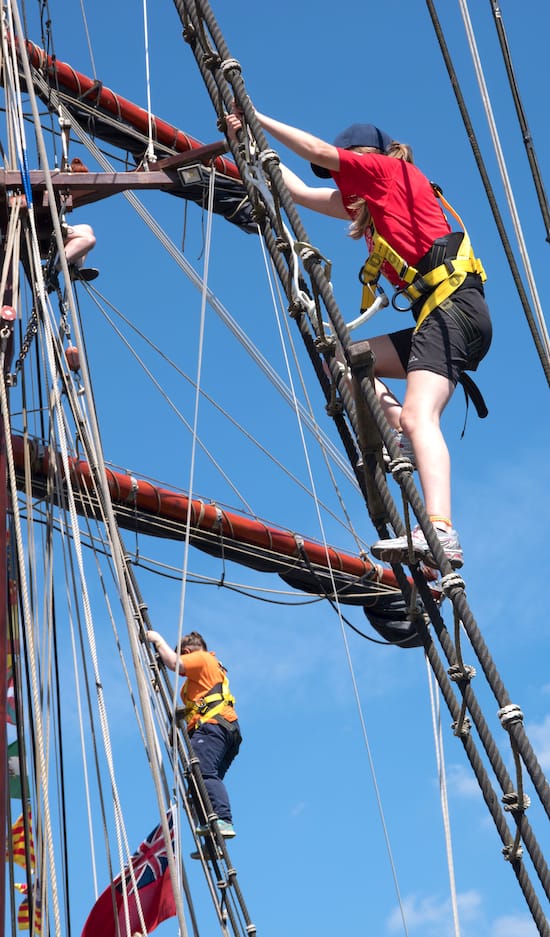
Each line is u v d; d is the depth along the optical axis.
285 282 6.40
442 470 5.79
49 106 13.67
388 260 6.41
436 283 6.29
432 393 6.03
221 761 12.22
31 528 8.11
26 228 9.00
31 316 8.98
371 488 5.77
